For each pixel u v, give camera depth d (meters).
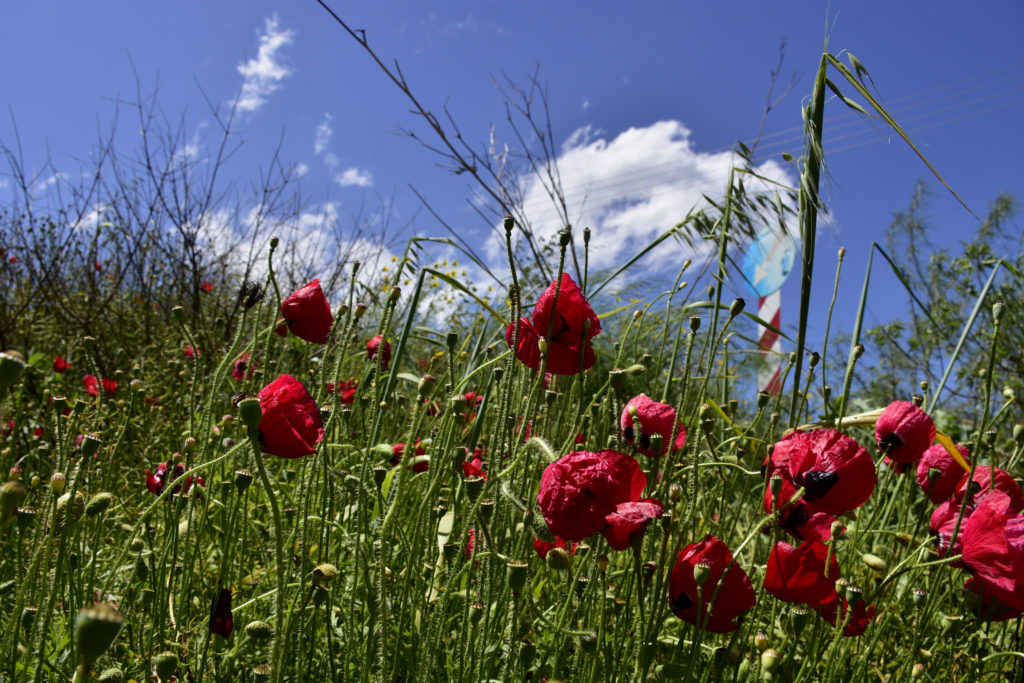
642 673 1.43
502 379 1.84
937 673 1.92
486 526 1.46
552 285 1.69
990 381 1.58
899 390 7.51
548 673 1.77
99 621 0.76
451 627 1.94
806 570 1.51
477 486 1.46
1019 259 5.65
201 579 1.87
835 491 1.54
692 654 1.40
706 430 1.73
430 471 1.67
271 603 1.92
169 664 1.27
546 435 1.89
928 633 2.14
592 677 1.46
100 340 5.17
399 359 2.49
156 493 2.14
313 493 2.02
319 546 1.69
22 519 1.42
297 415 1.40
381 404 2.05
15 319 4.58
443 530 1.97
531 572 1.75
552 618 1.81
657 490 1.62
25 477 2.26
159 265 6.69
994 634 2.15
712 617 1.44
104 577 2.11
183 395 3.53
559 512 1.27
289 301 2.20
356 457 2.27
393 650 1.72
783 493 1.58
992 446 1.94
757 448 2.12
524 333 1.75
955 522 1.71
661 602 1.51
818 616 1.58
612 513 1.30
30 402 3.32
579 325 1.69
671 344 4.68
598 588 1.84
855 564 2.48
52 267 5.69
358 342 4.45
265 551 1.95
